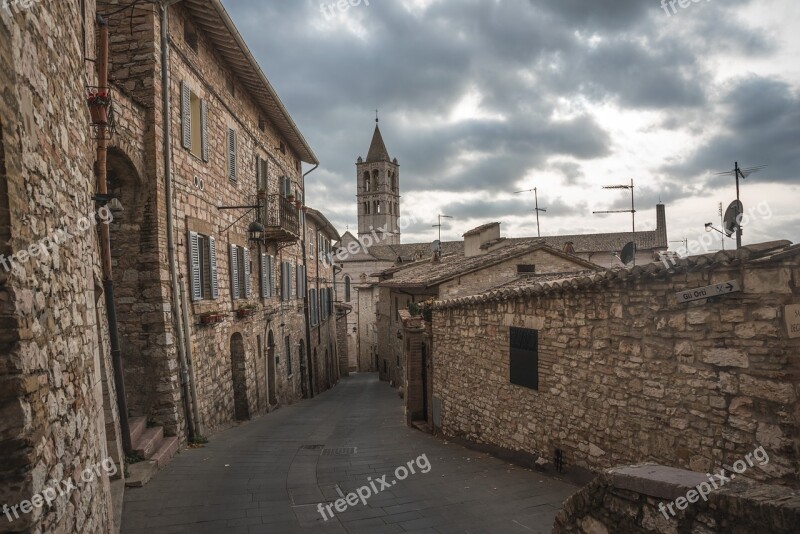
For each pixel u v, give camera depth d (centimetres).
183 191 1230
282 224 1928
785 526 289
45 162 390
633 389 746
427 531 684
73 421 422
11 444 295
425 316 1437
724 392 619
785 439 557
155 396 1095
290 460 1073
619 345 771
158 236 1102
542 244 1756
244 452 1131
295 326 2447
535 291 945
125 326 1100
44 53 400
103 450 584
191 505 775
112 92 981
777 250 572
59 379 389
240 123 1705
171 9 1190
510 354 1052
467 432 1227
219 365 1412
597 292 815
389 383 3362
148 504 774
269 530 688
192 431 1178
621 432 767
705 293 626
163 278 1111
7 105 304
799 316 549
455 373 1288
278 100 1859
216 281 1401
